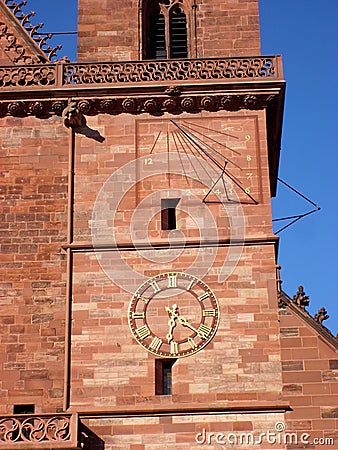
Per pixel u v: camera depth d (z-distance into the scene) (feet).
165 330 157.17
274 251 161.89
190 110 172.24
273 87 171.22
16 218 166.81
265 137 169.89
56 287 162.09
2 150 171.42
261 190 166.20
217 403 151.74
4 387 155.84
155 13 187.73
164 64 174.40
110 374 154.71
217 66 173.88
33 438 146.72
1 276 163.02
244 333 156.46
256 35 181.57
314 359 154.30
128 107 171.83
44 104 173.17
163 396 152.76
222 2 184.03
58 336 158.92
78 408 152.25
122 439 150.30
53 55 181.16
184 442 149.79
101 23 182.09
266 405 151.12
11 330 159.53
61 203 167.73
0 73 174.91
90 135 170.91
